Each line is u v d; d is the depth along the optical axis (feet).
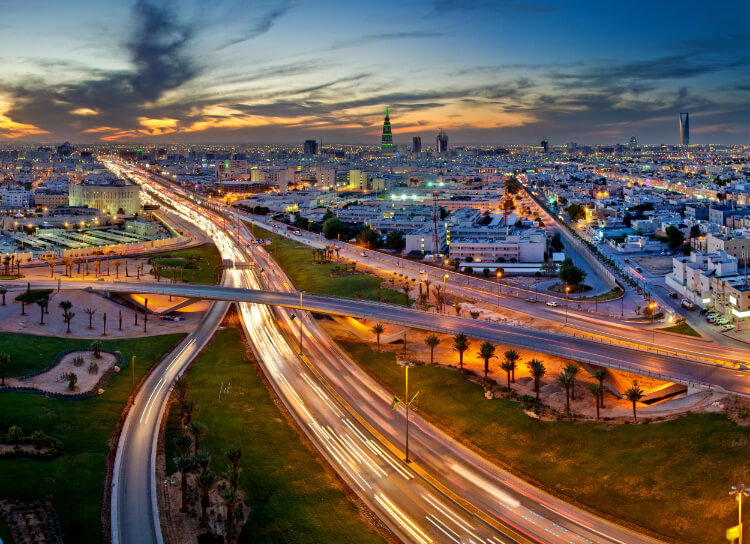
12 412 591.37
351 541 459.32
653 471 528.63
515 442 607.37
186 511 486.79
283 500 510.58
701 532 460.14
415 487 535.19
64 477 507.30
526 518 490.08
